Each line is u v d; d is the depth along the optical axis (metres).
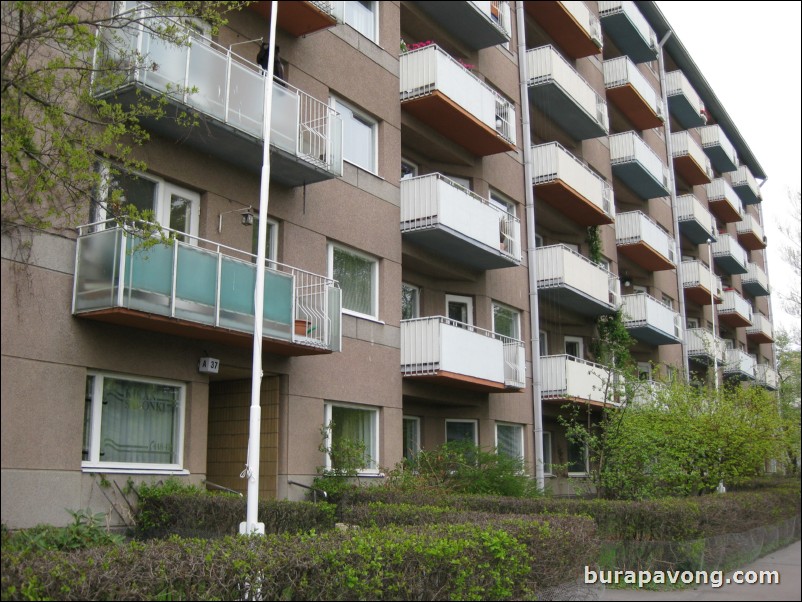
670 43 35.66
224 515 9.32
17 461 8.77
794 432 21.20
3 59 7.00
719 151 40.75
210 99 10.76
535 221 21.95
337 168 13.09
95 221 10.01
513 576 6.95
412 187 15.64
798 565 12.21
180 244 9.91
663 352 28.72
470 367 15.54
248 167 12.37
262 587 5.68
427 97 15.94
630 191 28.86
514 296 19.27
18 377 8.86
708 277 33.03
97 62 8.45
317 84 14.22
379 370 14.58
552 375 19.45
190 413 10.96
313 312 12.21
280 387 12.56
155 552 5.77
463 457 14.80
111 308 9.13
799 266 21.27
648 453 13.46
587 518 8.61
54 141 7.27
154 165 10.95
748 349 46.56
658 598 8.91
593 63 26.81
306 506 9.44
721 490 19.28
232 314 10.54
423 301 17.20
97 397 9.88
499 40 19.23
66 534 8.12
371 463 13.95
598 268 21.69
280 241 12.98
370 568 5.98
